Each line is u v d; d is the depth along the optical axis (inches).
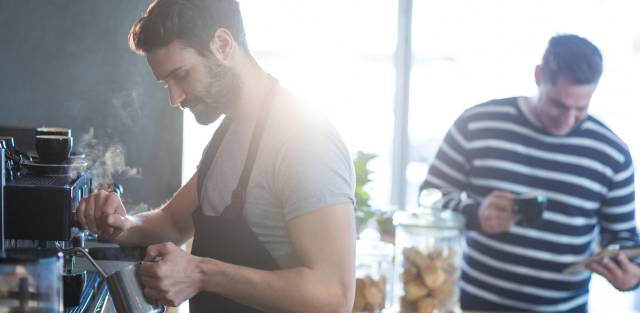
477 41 169.0
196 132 138.6
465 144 107.3
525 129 105.0
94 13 116.6
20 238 63.9
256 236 61.3
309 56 169.2
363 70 170.9
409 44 169.5
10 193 63.2
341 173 57.8
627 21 162.6
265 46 168.2
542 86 103.0
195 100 60.0
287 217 58.0
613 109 164.9
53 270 42.5
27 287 41.7
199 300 66.5
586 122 104.7
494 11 167.6
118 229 67.7
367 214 81.7
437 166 109.1
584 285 107.6
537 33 166.7
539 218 99.7
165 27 56.9
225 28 58.7
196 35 57.2
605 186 105.7
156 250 57.1
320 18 168.2
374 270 73.5
